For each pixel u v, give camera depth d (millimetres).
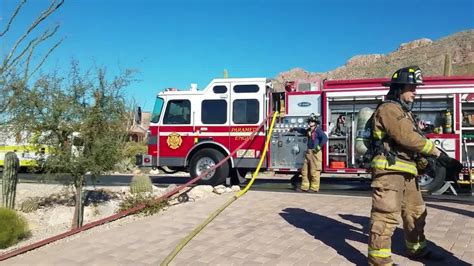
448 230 6422
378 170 4676
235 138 12234
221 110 12383
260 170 12164
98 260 5715
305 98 11805
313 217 7570
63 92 8328
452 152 10531
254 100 12188
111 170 8922
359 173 11383
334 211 8039
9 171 9117
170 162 12633
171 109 12742
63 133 8414
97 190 11516
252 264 5289
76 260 5746
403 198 4961
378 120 4727
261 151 12039
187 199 9633
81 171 8453
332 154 11492
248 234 6582
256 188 11961
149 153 12797
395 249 5594
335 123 11586
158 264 5488
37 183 13656
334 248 5785
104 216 9219
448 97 10617
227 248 5949
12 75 5836
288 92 11930
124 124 9047
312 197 9625
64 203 10422
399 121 4562
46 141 8422
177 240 6445
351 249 5723
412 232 5082
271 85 12359
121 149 8867
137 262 5594
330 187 11922
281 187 12242
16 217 7641
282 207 8453
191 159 12492
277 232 6648
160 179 16156
